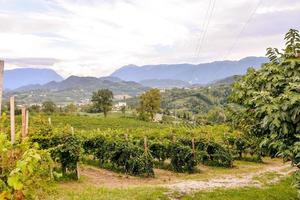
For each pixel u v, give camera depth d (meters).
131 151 25.27
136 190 16.81
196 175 25.95
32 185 5.17
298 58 8.34
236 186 19.55
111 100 140.12
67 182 19.95
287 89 7.26
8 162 4.70
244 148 36.81
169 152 28.86
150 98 128.25
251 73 9.09
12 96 7.68
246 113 9.07
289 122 7.24
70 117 112.75
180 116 135.75
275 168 30.92
